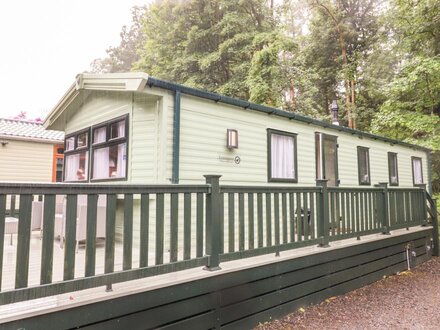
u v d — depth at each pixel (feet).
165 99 14.02
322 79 58.08
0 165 29.84
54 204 6.84
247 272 10.56
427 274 18.51
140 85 12.95
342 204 15.20
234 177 17.03
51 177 32.94
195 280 9.14
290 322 11.35
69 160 21.15
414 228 21.39
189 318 9.04
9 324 6.12
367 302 13.62
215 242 9.82
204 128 15.69
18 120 35.88
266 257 11.84
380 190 18.06
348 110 53.36
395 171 32.42
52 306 6.72
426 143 32.63
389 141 31.17
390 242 17.87
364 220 16.62
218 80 49.42
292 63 45.50
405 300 13.93
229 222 10.41
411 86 32.27
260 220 11.35
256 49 45.88
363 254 15.96
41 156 32.37
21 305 6.75
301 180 21.43
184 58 48.62
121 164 15.74
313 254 13.02
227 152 16.74
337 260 14.37
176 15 50.44
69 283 6.87
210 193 9.84
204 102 15.76
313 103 49.24
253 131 18.30
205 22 49.73
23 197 6.42
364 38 56.44
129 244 7.98
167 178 13.83
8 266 10.20
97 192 7.45
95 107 18.35
